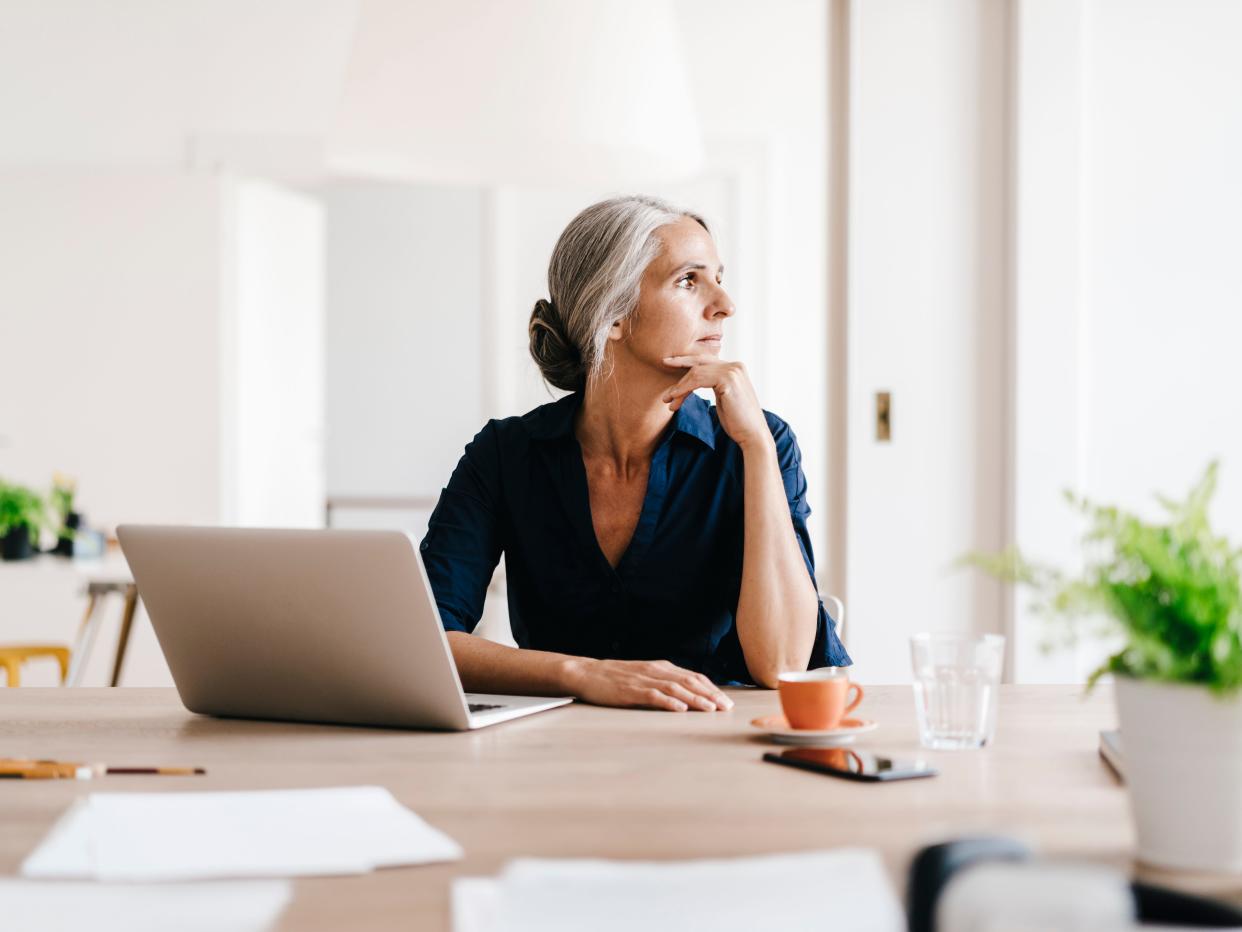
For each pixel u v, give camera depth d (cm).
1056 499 373
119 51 465
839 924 60
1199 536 80
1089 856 82
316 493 539
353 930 68
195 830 85
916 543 386
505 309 461
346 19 466
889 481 387
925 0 385
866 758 111
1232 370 373
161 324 463
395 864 80
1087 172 375
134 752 120
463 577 181
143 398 464
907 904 60
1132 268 375
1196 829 78
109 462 465
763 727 127
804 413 454
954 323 387
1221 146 374
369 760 115
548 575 183
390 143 222
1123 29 374
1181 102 374
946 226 386
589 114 217
